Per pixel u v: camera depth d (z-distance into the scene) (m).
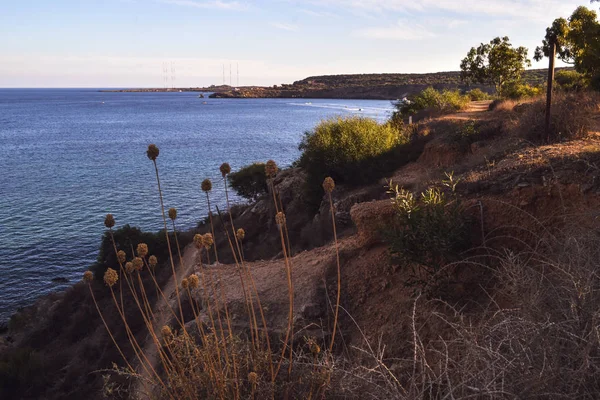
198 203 41.88
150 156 3.87
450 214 7.48
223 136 104.62
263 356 4.11
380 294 7.88
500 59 52.44
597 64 9.87
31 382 11.91
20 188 51.47
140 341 12.13
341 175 19.78
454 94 39.34
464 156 17.20
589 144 10.69
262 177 29.17
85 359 12.41
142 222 36.41
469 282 6.85
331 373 3.91
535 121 13.29
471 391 3.29
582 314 3.35
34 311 19.97
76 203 43.69
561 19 22.06
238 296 8.74
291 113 181.62
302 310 7.78
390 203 9.10
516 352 3.32
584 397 2.83
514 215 7.53
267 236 19.91
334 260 9.08
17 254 30.06
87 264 28.41
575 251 4.38
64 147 91.00
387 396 3.54
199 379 3.81
